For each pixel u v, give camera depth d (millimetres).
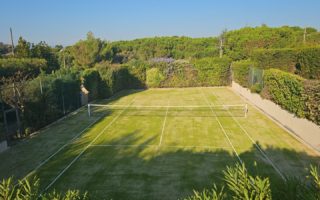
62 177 9477
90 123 16859
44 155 11531
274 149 12016
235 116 18375
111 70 27859
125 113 19750
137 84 33844
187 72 33625
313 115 11914
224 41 48219
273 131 14812
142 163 10586
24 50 29625
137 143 13023
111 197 8125
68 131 15117
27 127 14445
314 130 12109
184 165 10328
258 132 14656
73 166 10383
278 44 41188
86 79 23312
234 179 3562
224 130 15102
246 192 3207
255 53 26422
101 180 9219
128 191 8461
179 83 33688
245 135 14141
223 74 33625
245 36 45875
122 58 52625
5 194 3682
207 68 33562
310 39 37688
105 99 26094
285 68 24078
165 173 9656
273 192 3449
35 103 15008
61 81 18578
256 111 19797
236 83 29953
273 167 10070
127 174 9633
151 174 9602
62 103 18734
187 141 13250
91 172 9844
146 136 14133
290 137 13734
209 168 10016
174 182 8977
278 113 16797
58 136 14195
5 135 12523
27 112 14445
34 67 23859
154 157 11188
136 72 33562
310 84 12078
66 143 13070
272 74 17531
